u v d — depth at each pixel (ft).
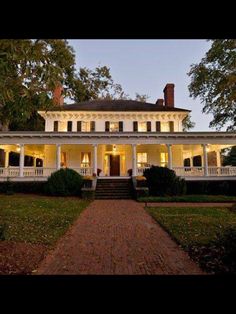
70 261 17.95
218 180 73.41
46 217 34.37
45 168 75.56
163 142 75.61
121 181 71.67
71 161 85.76
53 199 57.16
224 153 139.44
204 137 75.61
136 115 88.63
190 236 24.48
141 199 55.93
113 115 88.43
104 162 87.40
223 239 18.90
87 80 144.05
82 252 20.20
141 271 16.02
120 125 88.53
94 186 65.26
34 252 19.26
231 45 66.18
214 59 74.69
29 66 18.29
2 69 16.17
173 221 32.22
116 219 35.32
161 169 64.90
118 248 21.44
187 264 17.35
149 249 21.18
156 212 39.96
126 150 87.30
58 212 38.99
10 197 60.44
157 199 55.77
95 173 72.28
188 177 74.23
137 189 60.70
